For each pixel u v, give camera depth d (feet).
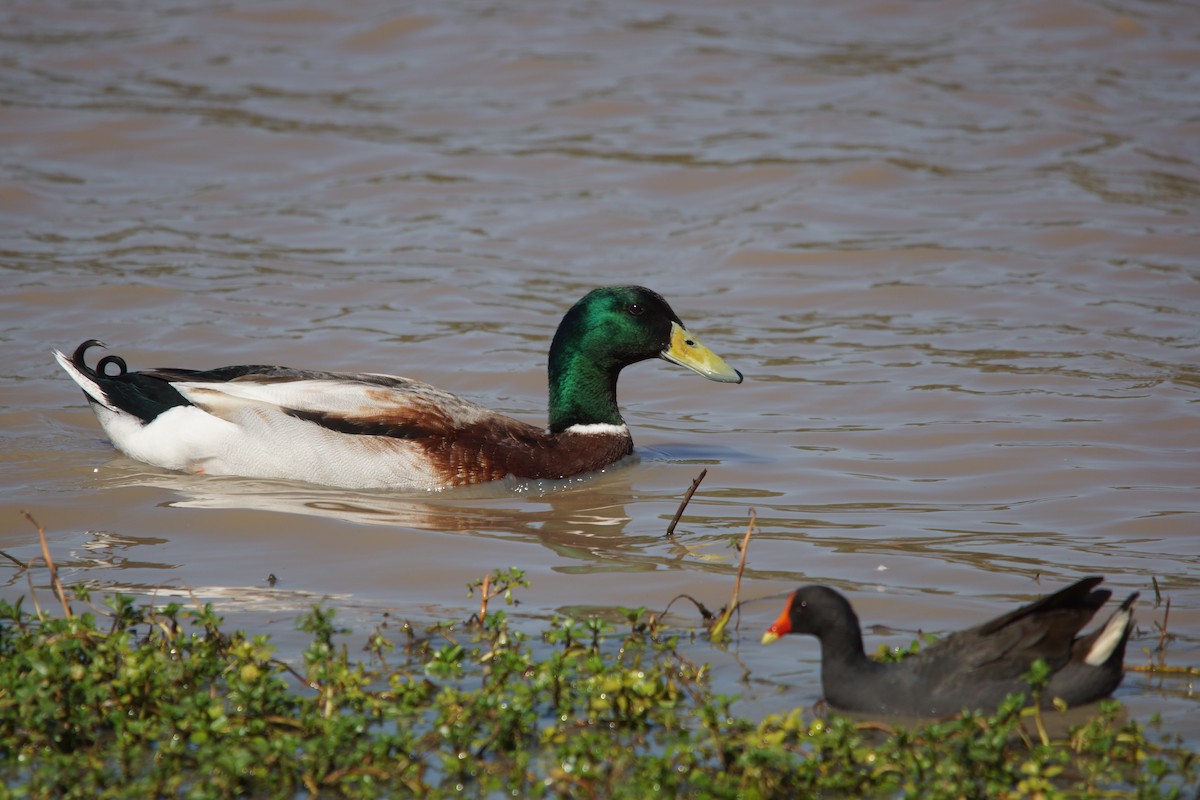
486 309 62.18
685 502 38.88
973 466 45.16
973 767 24.99
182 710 25.89
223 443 44.09
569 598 34.47
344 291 63.67
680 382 55.47
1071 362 55.31
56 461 44.98
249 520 39.63
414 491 43.83
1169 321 59.62
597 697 27.53
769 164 81.00
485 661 29.96
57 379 52.85
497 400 53.01
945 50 100.42
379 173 80.12
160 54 98.63
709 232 72.33
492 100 92.12
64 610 31.78
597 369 46.55
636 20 105.91
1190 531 39.01
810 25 106.11
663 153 83.30
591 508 42.22
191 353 56.24
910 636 31.91
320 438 43.93
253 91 92.48
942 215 74.08
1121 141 84.12
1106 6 106.11
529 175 80.38
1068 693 27.55
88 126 84.23
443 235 71.56
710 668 30.32
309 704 26.84
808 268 67.72
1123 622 27.76
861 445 47.62
